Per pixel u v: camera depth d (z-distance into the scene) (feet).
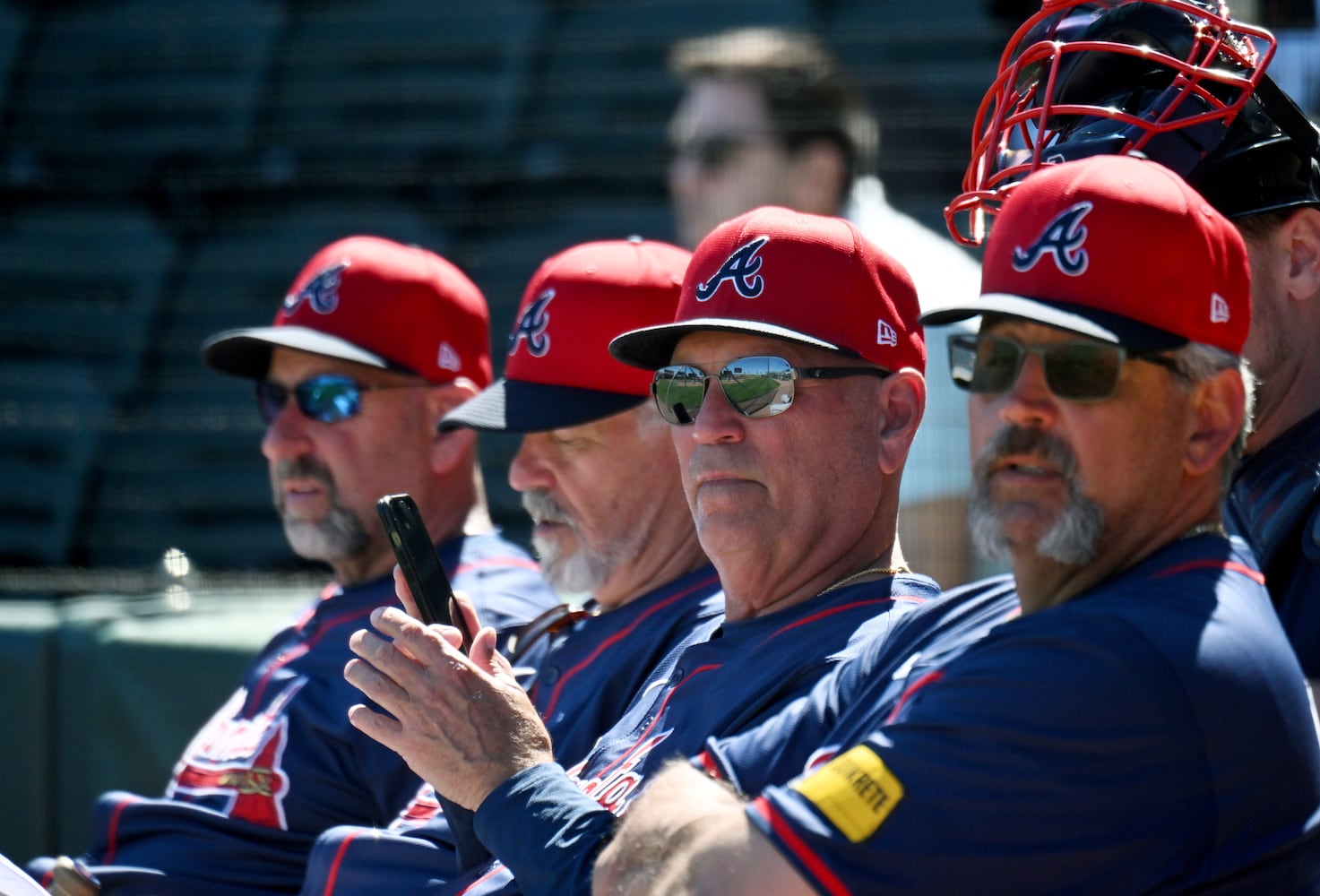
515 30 76.28
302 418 38.19
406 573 26.91
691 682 26.43
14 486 69.46
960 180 59.21
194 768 36.09
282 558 65.21
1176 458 20.08
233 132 77.66
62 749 48.55
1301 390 25.57
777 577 26.61
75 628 48.83
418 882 29.30
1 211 77.25
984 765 18.58
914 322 27.55
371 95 76.95
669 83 72.69
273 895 33.83
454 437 38.68
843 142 52.60
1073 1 26.17
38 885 28.84
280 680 36.17
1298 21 43.06
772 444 26.09
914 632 22.86
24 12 81.20
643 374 31.71
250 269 74.08
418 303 38.58
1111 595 19.33
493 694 24.56
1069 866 18.39
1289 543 24.62
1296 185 25.20
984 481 20.65
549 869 22.40
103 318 74.23
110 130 78.84
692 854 19.49
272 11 79.46
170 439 69.67
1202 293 19.93
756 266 26.61
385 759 33.83
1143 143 24.23
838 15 69.41
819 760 21.29
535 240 71.00
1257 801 18.71
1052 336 20.13
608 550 31.96
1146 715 18.24
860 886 18.53
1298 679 19.60
